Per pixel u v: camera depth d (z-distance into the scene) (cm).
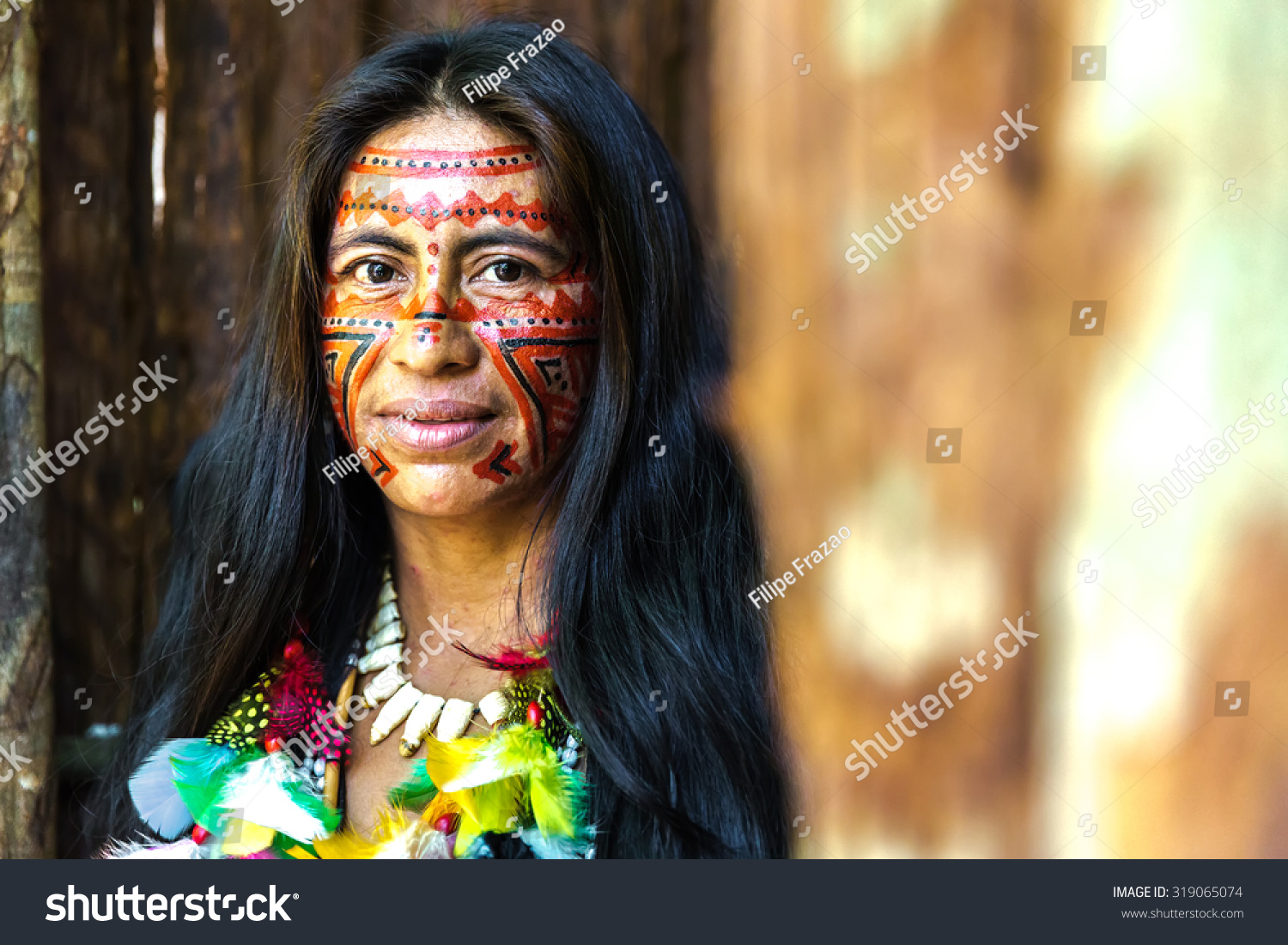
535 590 99
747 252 143
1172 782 128
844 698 139
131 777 104
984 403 133
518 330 91
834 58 138
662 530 102
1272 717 126
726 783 100
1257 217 123
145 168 132
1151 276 126
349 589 106
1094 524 130
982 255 132
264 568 104
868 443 138
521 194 91
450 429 90
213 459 115
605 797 96
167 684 112
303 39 134
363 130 94
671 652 100
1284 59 122
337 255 93
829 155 139
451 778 91
